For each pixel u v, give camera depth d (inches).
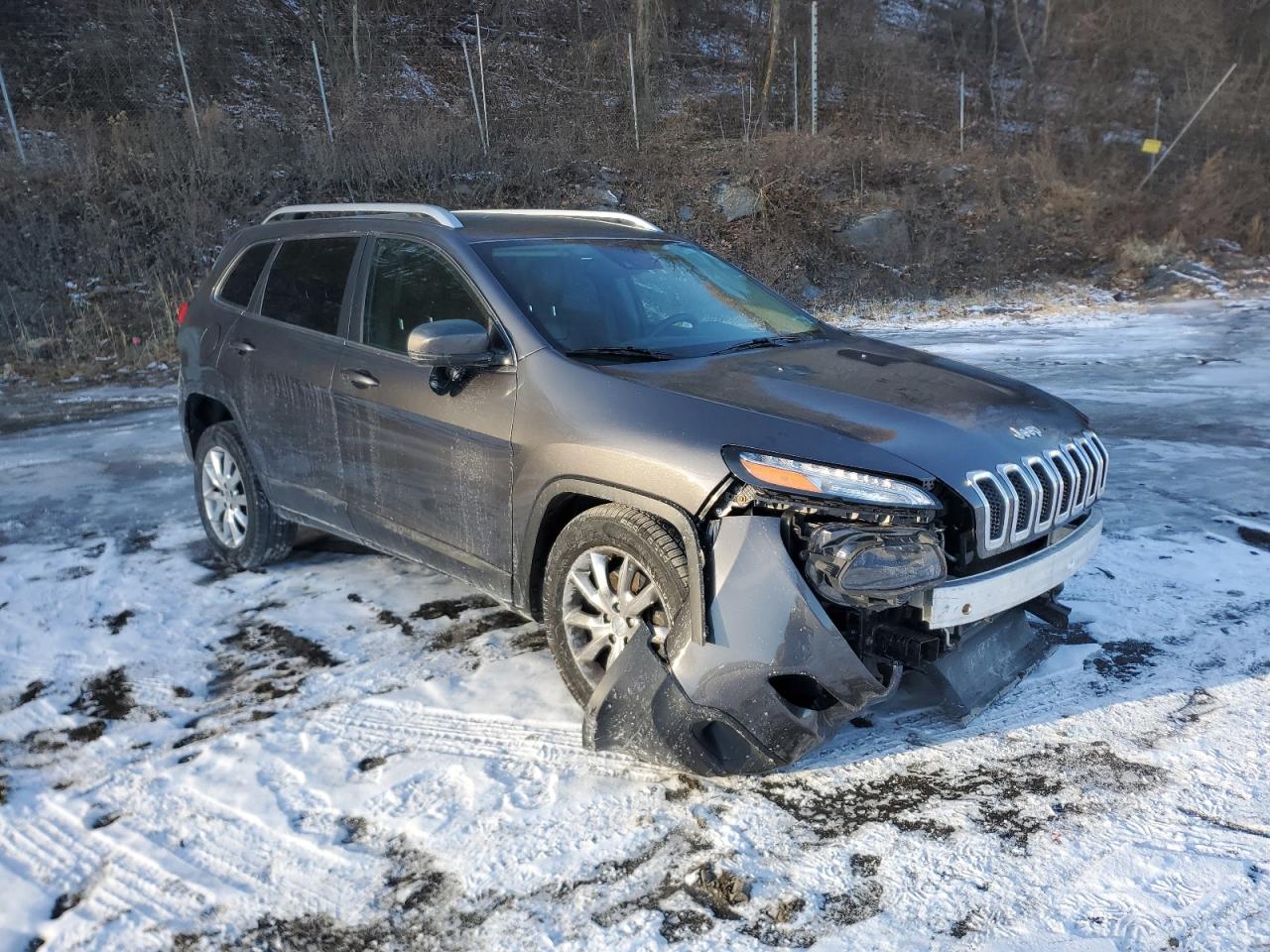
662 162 789.2
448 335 128.0
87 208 597.3
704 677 108.2
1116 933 88.6
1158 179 858.8
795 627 106.1
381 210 165.5
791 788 113.7
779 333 155.6
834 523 106.6
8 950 91.0
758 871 99.3
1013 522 113.3
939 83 1059.9
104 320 525.0
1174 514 206.7
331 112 780.6
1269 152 879.7
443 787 115.9
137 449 307.9
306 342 166.9
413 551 152.5
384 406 148.8
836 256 711.7
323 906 96.2
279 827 109.0
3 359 488.7
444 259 147.7
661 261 164.2
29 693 142.2
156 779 119.1
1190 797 108.6
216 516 196.7
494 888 98.2
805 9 1012.5
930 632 114.7
